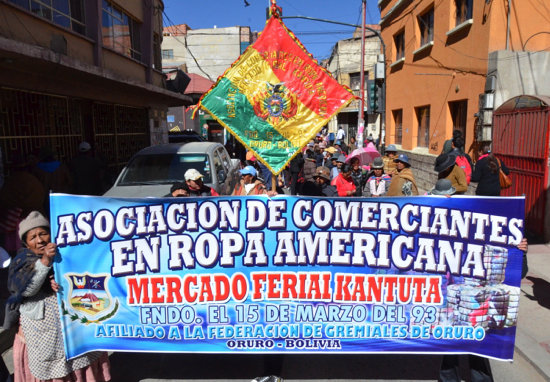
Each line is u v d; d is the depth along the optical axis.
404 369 3.63
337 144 18.45
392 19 15.75
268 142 3.47
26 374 2.89
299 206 3.03
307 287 3.10
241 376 3.53
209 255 3.07
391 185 5.54
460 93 10.28
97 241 3.03
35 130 7.66
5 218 5.22
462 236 3.00
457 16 10.75
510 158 7.82
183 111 28.19
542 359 3.62
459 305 3.04
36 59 6.07
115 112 11.27
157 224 3.04
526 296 4.90
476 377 3.15
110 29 10.68
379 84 15.41
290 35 3.43
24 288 2.63
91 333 3.10
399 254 3.04
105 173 8.39
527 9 8.68
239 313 3.12
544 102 6.74
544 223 6.79
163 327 3.13
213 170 6.78
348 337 3.14
